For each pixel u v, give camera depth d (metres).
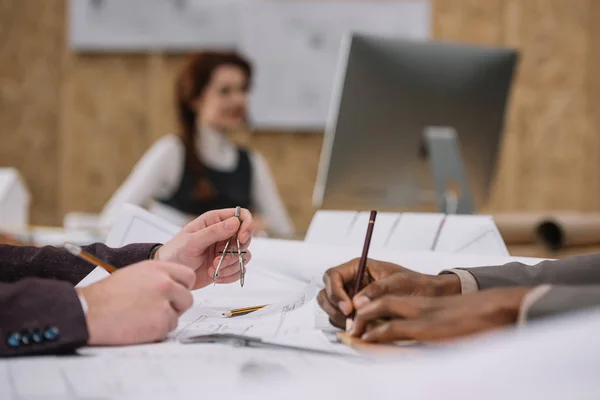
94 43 4.40
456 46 2.20
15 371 0.69
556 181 4.70
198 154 3.04
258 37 4.41
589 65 4.69
